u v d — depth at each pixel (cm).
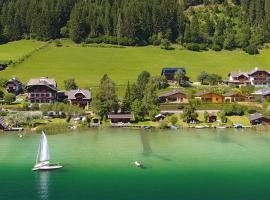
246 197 7050
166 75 19125
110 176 8000
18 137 11381
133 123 13488
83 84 18075
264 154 9681
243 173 8250
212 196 7081
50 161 8906
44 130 12275
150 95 14312
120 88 17362
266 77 19175
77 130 12562
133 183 7638
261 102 15875
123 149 10050
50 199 6919
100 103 13712
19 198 6956
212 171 8356
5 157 9262
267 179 7925
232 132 12394
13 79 16988
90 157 9288
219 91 17075
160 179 7856
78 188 7388
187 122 13512
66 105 14325
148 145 10512
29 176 8000
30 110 14288
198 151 9900
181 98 15750
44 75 19262
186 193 7194
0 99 15712
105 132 12256
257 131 12600
